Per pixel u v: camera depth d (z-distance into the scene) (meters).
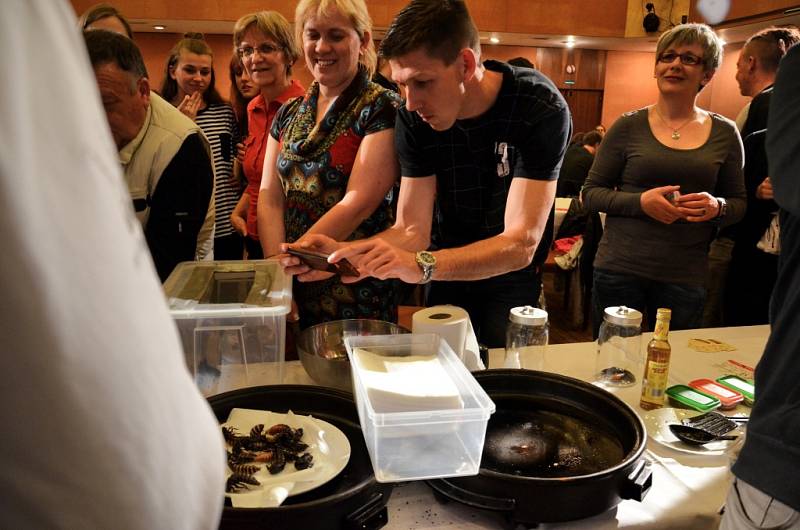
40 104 0.35
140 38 7.24
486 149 1.51
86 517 0.37
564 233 3.99
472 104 1.41
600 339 1.46
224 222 2.69
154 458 0.39
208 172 1.66
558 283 4.77
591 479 0.88
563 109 1.43
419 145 1.54
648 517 0.95
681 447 1.16
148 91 1.46
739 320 2.57
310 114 1.81
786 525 0.73
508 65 1.47
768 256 2.42
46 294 0.34
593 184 2.21
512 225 1.45
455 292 1.84
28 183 0.34
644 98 8.58
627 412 1.08
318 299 1.82
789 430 0.73
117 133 1.44
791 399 0.75
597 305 2.23
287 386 1.16
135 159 1.53
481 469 0.90
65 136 0.35
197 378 1.20
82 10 6.20
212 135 2.69
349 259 1.29
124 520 0.38
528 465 0.99
